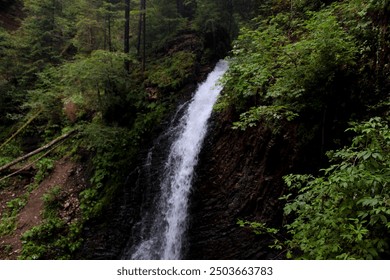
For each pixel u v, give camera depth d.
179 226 8.35
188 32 14.45
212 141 8.74
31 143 12.98
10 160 12.19
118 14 13.25
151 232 8.95
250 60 6.18
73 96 11.93
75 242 9.08
